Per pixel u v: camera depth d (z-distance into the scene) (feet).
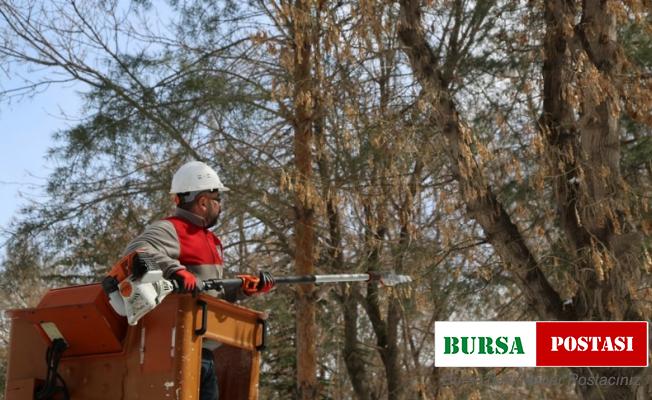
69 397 16.60
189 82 43.06
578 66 32.71
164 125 43.73
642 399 34.37
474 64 41.96
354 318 59.82
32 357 16.94
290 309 59.36
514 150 38.09
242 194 44.68
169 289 15.66
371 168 40.47
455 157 36.35
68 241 46.19
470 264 41.19
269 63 46.70
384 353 61.57
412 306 43.29
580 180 33.86
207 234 17.89
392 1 38.14
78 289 16.65
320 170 44.83
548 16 35.65
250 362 17.98
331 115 41.70
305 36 40.06
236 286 17.94
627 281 33.50
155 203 46.80
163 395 15.75
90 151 44.96
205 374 17.22
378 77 41.63
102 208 46.44
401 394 60.03
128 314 15.34
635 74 34.68
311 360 47.16
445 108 36.24
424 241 41.78
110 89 44.50
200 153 45.50
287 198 45.39
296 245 46.78
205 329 16.21
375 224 41.22
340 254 48.73
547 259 38.19
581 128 34.55
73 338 16.58
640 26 36.17
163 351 15.93
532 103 36.50
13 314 17.07
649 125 33.09
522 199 38.22
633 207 36.45
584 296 35.27
